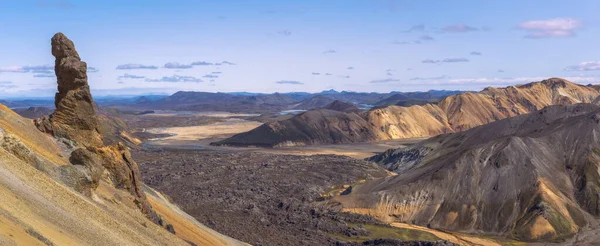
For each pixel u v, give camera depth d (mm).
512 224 129875
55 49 64812
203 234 73938
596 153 154375
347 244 110500
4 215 24953
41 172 40531
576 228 127000
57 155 56406
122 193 58562
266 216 133125
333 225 126688
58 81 64312
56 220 31734
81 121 64438
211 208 137500
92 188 49500
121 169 63375
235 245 81938
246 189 162000
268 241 108750
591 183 143000
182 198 147875
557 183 145125
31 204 30906
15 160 37875
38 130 59688
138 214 54188
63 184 43750
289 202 145750
